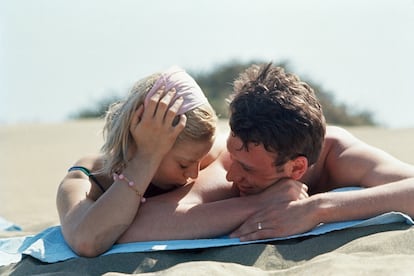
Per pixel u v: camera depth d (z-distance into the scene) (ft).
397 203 10.54
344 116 64.49
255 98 10.60
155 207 10.87
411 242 9.81
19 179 29.68
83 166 11.64
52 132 54.29
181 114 10.59
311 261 9.62
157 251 10.28
